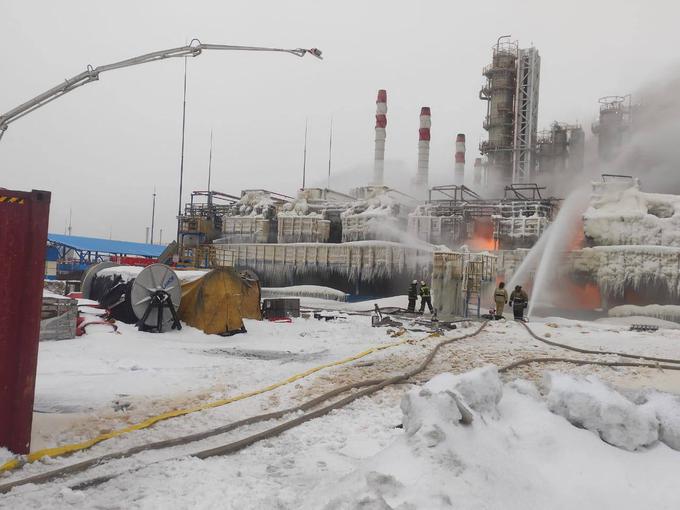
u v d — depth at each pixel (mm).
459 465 3506
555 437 4426
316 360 11062
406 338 15133
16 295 4520
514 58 71688
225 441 5441
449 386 4527
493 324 19969
